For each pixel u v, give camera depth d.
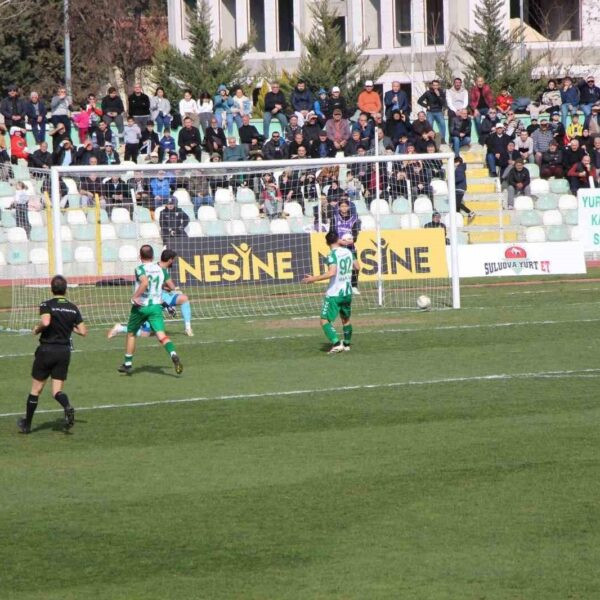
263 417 52.66
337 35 168.62
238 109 146.38
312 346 72.62
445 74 169.12
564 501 38.88
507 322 80.62
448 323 81.06
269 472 43.34
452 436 48.06
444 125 141.25
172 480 42.66
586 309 86.44
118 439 49.12
